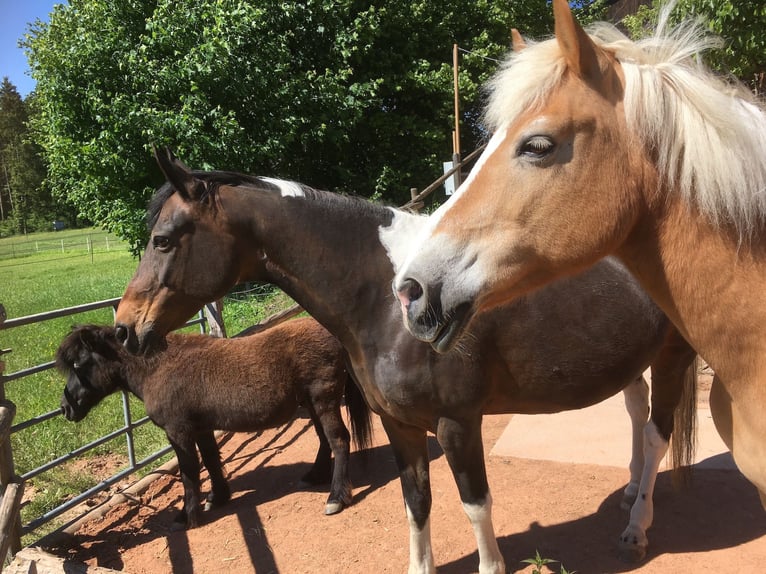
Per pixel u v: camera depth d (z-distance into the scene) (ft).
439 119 41.27
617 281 7.65
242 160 29.78
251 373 11.44
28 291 49.37
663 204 4.33
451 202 4.58
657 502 10.21
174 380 11.23
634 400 10.11
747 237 4.18
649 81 4.16
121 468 14.35
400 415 7.59
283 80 31.71
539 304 7.31
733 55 15.26
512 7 43.52
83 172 29.50
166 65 28.07
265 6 31.32
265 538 10.48
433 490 11.44
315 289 7.50
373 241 7.43
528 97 4.29
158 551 10.43
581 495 10.62
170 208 7.51
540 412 8.42
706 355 4.53
